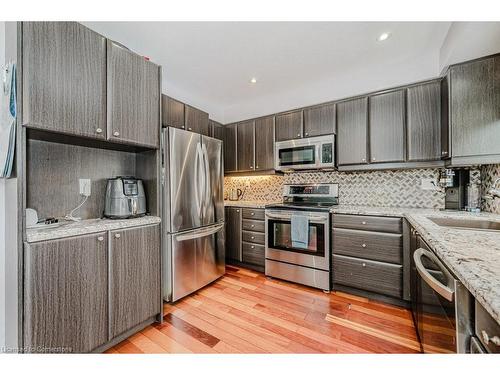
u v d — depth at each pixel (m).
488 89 1.77
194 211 2.33
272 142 3.12
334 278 2.36
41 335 1.17
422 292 1.31
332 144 2.61
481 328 0.65
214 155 2.64
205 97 3.40
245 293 2.35
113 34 1.93
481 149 1.78
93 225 1.43
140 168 2.01
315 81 2.88
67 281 1.27
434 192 2.37
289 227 2.62
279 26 1.84
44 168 1.56
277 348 1.51
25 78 1.15
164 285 2.11
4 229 1.27
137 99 1.70
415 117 2.21
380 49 2.17
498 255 0.82
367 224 2.17
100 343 1.42
